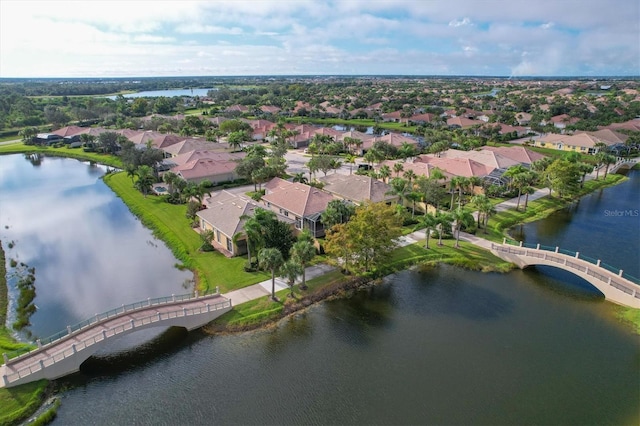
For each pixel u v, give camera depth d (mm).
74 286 50625
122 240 64875
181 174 89438
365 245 49656
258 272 51594
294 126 156625
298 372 35781
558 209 78812
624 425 30484
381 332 41406
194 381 35000
